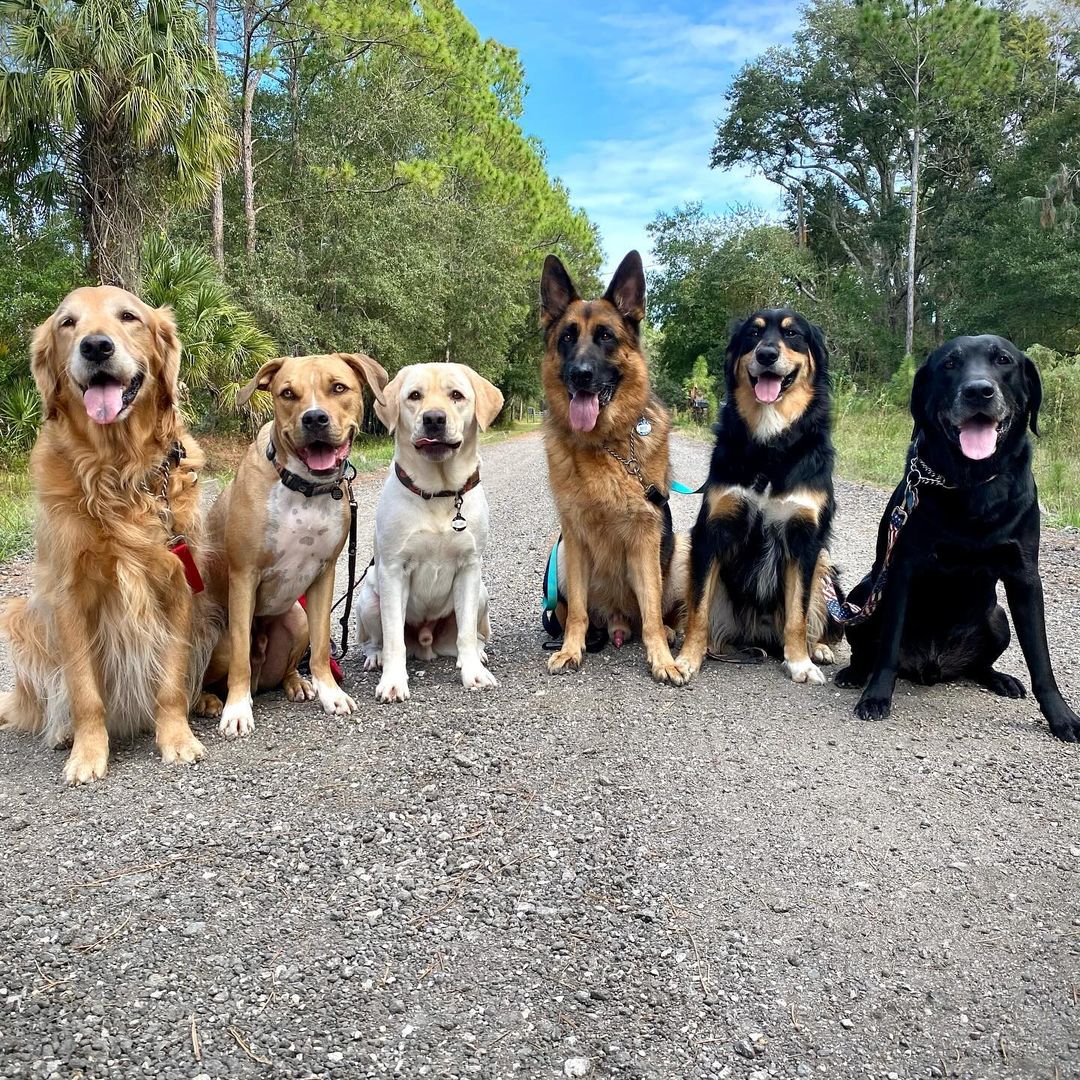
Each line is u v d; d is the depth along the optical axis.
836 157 19.52
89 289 1.60
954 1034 1.02
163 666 1.66
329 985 1.06
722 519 2.09
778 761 1.61
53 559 1.59
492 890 1.23
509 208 15.84
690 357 20.83
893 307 19.05
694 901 1.22
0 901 1.20
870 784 1.53
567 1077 0.94
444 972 1.08
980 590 1.84
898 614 1.83
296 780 1.53
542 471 7.49
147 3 5.81
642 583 2.12
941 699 1.92
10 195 6.12
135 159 6.07
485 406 1.96
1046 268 13.06
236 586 1.77
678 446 9.28
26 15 5.55
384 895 1.22
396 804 1.45
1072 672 2.08
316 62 10.59
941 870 1.30
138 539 1.60
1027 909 1.22
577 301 2.20
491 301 14.00
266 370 1.81
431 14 11.09
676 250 20.33
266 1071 0.94
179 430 1.73
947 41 15.24
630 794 1.49
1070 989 1.08
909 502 1.81
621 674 2.08
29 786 1.53
